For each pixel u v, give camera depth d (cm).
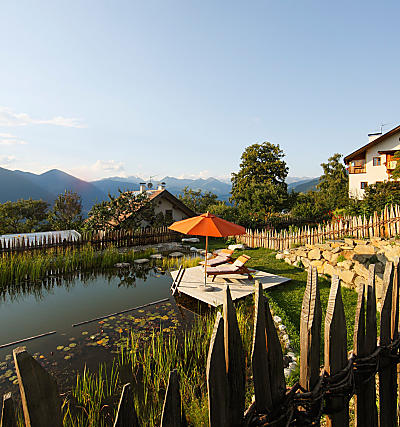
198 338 505
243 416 119
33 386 80
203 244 1594
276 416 121
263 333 119
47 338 518
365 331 153
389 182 1808
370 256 705
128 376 401
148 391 368
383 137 2416
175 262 1158
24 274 912
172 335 526
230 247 1384
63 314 635
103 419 320
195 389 361
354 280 672
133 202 1702
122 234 1454
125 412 97
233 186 4197
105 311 651
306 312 129
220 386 110
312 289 130
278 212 2272
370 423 162
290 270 927
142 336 520
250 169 3966
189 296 739
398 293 177
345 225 1009
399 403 203
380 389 174
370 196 1487
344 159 2725
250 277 819
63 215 2759
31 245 1130
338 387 135
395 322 177
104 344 493
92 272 1006
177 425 107
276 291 723
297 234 1170
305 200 2855
